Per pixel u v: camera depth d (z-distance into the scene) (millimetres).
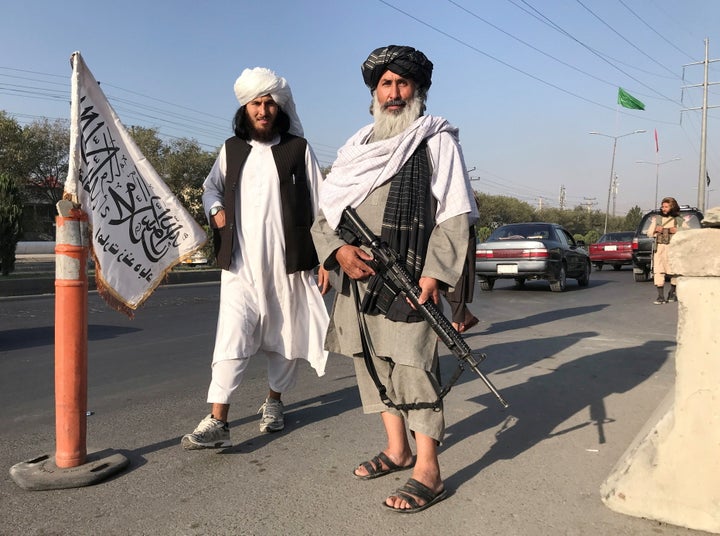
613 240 20938
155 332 6793
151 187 2781
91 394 4055
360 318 2418
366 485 2469
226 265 2938
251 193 3002
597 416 3375
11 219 13508
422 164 2289
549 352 5309
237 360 2906
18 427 3359
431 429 2260
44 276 14039
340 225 2396
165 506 2289
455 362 4938
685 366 2053
